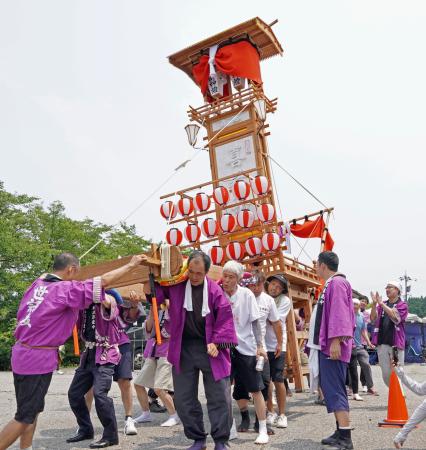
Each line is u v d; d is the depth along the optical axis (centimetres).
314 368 494
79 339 560
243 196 896
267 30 1123
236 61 1084
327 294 492
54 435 569
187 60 1177
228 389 450
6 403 866
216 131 1057
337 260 518
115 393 1000
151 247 473
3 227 2306
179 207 923
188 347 456
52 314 398
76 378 534
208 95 1149
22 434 415
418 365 1945
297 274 849
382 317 738
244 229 903
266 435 516
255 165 989
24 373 389
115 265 502
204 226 911
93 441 527
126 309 603
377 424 590
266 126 1030
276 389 608
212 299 453
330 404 477
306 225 1012
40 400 394
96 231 2889
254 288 588
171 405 627
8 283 2230
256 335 553
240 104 1030
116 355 525
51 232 2561
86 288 407
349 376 842
